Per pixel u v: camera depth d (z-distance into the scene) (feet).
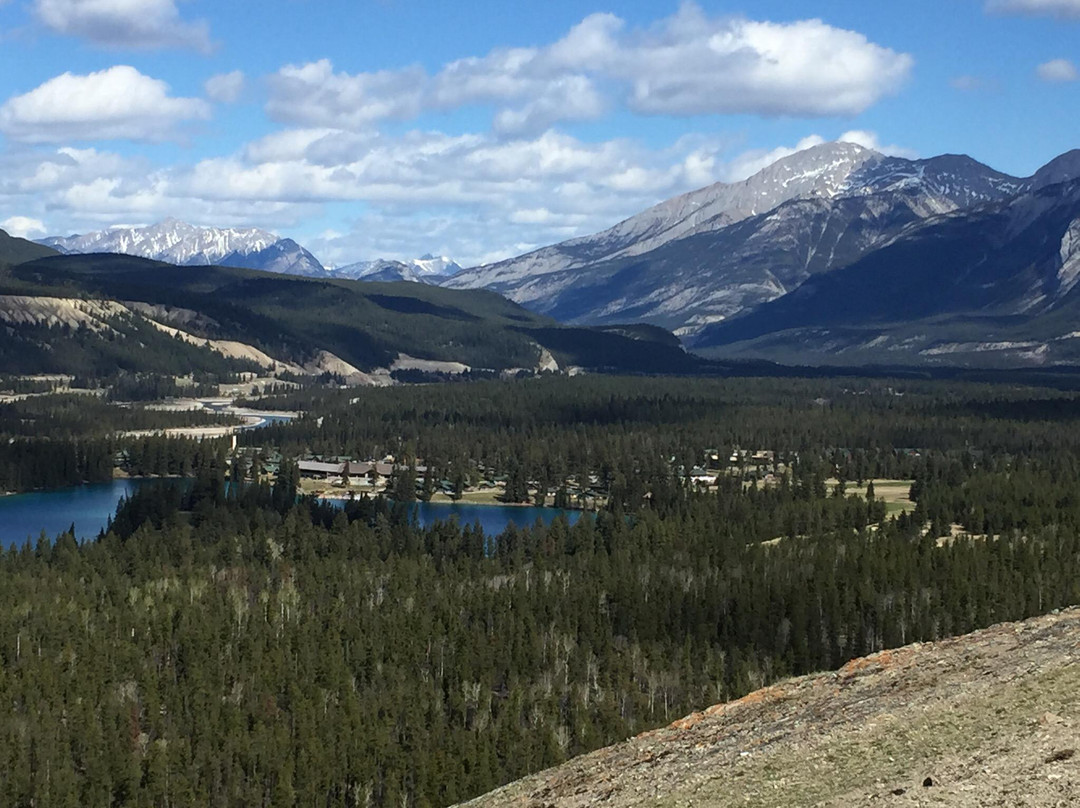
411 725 559.79
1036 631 350.43
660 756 323.98
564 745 550.77
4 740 526.98
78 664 607.37
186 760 530.68
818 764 277.23
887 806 246.27
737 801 269.03
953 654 344.90
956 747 266.36
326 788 522.47
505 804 322.96
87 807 504.84
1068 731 259.60
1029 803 233.76
